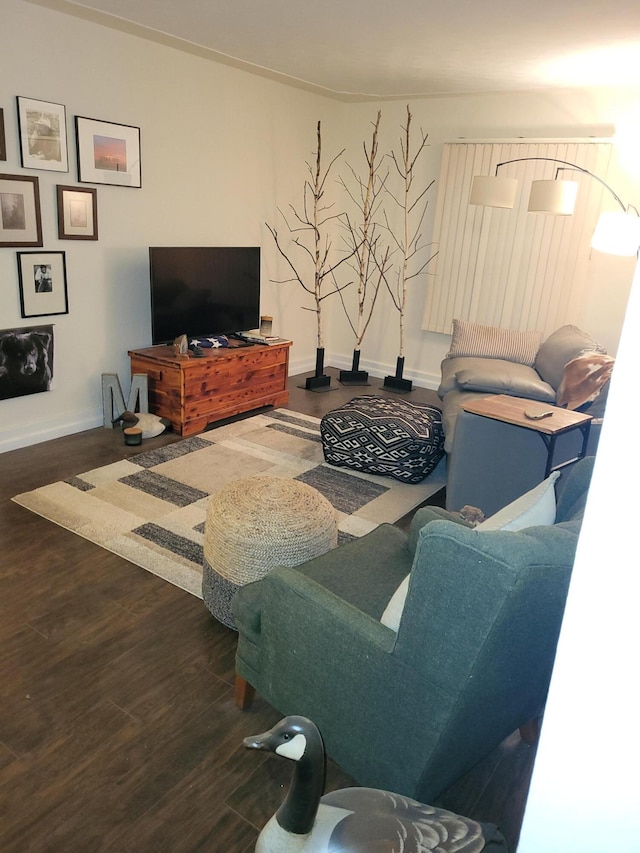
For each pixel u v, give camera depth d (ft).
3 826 5.11
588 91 15.55
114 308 14.02
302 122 17.80
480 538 3.88
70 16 11.78
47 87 11.75
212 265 14.97
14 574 8.56
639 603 2.64
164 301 14.06
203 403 14.32
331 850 3.66
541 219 16.57
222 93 15.23
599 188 15.70
